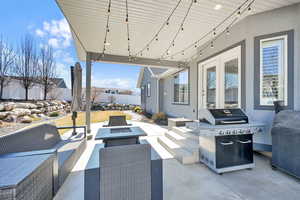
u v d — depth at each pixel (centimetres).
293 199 187
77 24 367
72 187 211
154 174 155
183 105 755
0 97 827
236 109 298
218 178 238
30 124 595
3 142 180
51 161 177
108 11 292
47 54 1110
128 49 531
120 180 135
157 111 1062
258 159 312
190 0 285
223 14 335
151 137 493
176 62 678
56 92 1246
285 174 249
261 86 328
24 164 144
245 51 355
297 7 292
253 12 328
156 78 1101
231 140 257
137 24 369
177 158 312
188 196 193
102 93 1778
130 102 1909
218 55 446
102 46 499
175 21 360
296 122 228
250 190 206
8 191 106
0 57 841
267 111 316
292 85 294
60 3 291
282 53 306
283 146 243
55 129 335
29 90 1005
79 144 319
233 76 395
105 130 288
